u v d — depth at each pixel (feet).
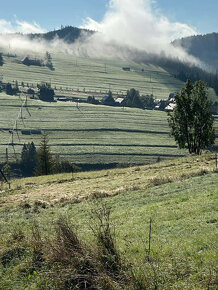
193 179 79.87
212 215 45.83
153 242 39.88
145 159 553.23
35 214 70.85
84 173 141.69
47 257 36.11
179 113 171.12
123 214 59.00
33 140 630.33
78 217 61.87
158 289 27.78
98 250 32.63
